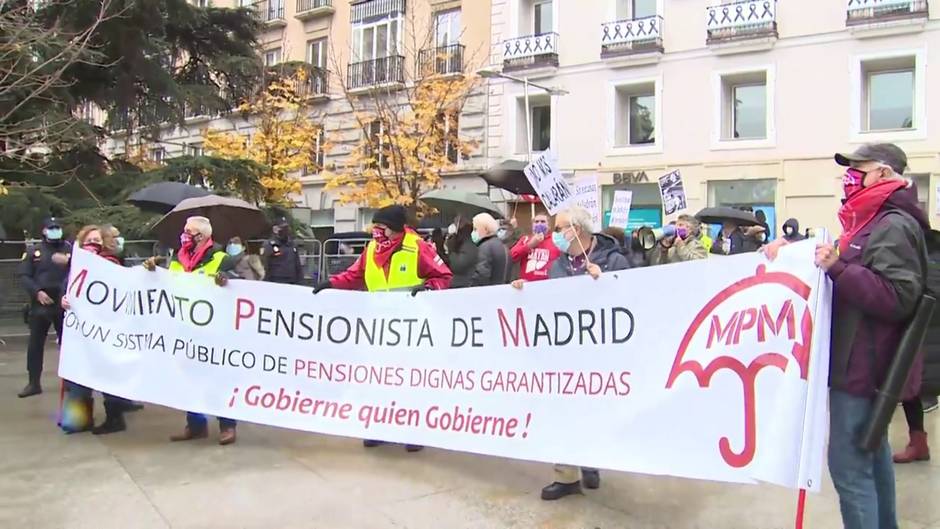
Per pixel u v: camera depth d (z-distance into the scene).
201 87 16.33
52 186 14.43
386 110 22.78
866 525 3.33
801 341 3.48
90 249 6.54
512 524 4.30
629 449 4.25
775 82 19.14
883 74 18.36
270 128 22.56
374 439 5.30
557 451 4.55
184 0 15.40
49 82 10.34
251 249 14.54
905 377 3.21
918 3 17.27
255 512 4.44
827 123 18.53
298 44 29.03
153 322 5.99
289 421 5.59
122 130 16.59
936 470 5.23
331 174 23.38
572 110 22.12
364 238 19.14
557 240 5.31
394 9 25.89
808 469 3.36
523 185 12.09
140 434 6.28
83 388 6.30
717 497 4.78
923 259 3.29
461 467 5.38
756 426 3.66
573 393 4.54
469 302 5.01
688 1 20.28
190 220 6.08
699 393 3.96
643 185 21.06
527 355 4.75
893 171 3.39
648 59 20.72
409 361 5.25
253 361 5.74
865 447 3.25
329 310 5.55
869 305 3.16
